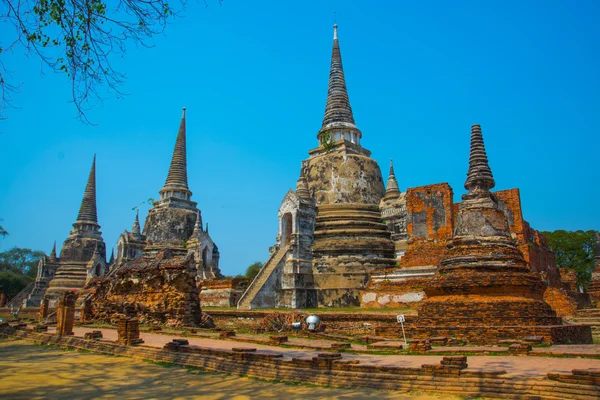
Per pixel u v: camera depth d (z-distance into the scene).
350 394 10.30
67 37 10.85
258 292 37.12
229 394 10.77
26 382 12.38
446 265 20.64
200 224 55.22
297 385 11.43
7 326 24.81
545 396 8.98
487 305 18.34
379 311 28.33
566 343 16.92
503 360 12.69
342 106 50.38
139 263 29.27
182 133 63.22
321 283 39.75
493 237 20.42
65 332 20.53
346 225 42.09
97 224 67.94
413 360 12.99
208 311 32.88
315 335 20.58
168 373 13.46
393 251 41.44
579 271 58.88
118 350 17.05
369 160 46.66
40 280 68.38
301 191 45.38
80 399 10.45
